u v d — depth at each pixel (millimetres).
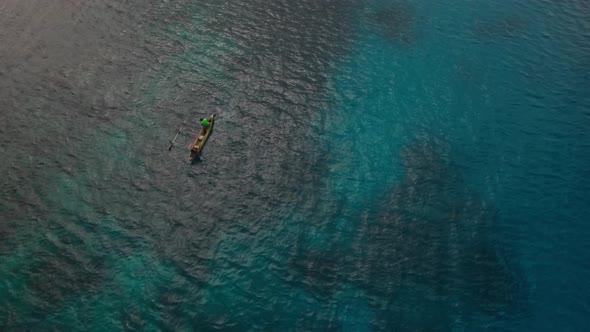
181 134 47500
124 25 60438
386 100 53094
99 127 47625
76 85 51781
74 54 55656
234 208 42031
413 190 44219
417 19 65438
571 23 65562
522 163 46969
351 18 64750
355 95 53375
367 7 67188
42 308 34781
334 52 58875
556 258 39531
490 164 46844
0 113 48250
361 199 43281
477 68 57750
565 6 69000
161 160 45188
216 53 57188
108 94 51000
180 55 56531
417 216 42188
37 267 37031
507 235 41094
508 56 59656
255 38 59875
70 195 42000
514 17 66500
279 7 65562
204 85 52906
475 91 54656
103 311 34844
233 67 55500
